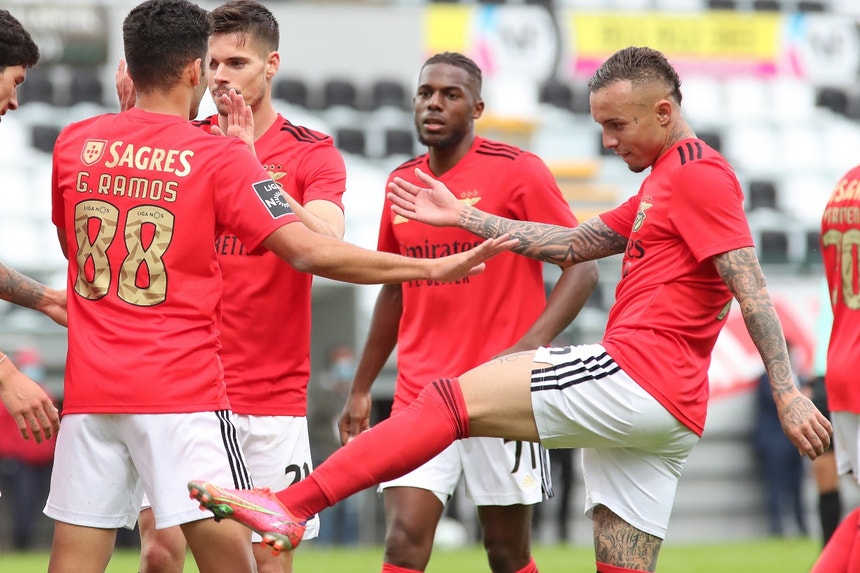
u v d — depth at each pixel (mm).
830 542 16047
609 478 15422
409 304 18953
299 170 17359
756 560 36531
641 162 15328
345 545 46000
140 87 14062
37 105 50281
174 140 13680
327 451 43688
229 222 13648
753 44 54781
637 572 15344
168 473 13344
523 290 18625
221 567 13688
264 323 17328
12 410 14578
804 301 50625
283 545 13250
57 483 13867
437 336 18688
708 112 57250
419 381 18703
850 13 58844
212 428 13609
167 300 13523
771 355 14188
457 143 18859
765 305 14188
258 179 13672
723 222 14328
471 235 18562
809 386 23750
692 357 14812
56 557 13812
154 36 13852
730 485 49250
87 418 13664
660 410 14523
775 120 57750
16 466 41656
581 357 14562
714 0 58062
